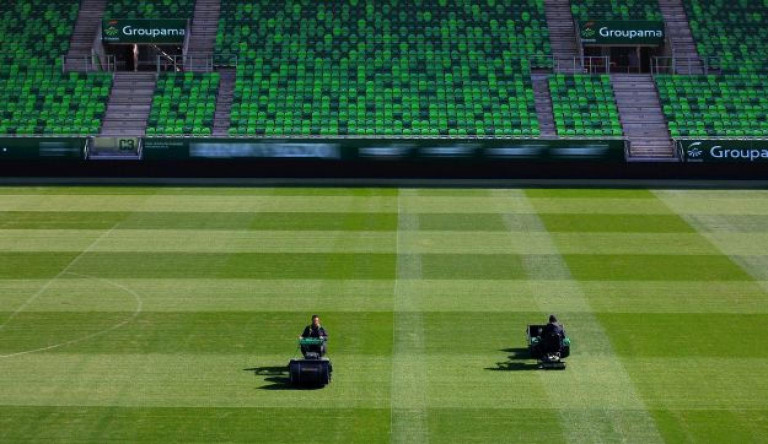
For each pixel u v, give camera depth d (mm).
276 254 41594
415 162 56562
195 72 63750
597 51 67688
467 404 27688
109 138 56375
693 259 41188
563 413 27141
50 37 66250
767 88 63531
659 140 59656
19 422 26594
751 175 56844
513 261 40875
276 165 56562
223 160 56469
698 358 30891
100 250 42125
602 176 56875
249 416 26938
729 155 56719
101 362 30578
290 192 52531
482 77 64000
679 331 33188
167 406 27547
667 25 67188
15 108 61531
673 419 26781
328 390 28578
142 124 60500
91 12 67750
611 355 31172
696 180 56594
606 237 44438
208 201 50375
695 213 48656
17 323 33844
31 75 63625
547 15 68062
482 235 44656
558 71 65125
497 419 26781
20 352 31328
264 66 64312
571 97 62500
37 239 43656
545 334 30422
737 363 30469
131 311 35000
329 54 65188
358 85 63188
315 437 25781
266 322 34000
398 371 29922
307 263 40438
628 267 40156
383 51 65438
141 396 28172
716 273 39406
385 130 60344
